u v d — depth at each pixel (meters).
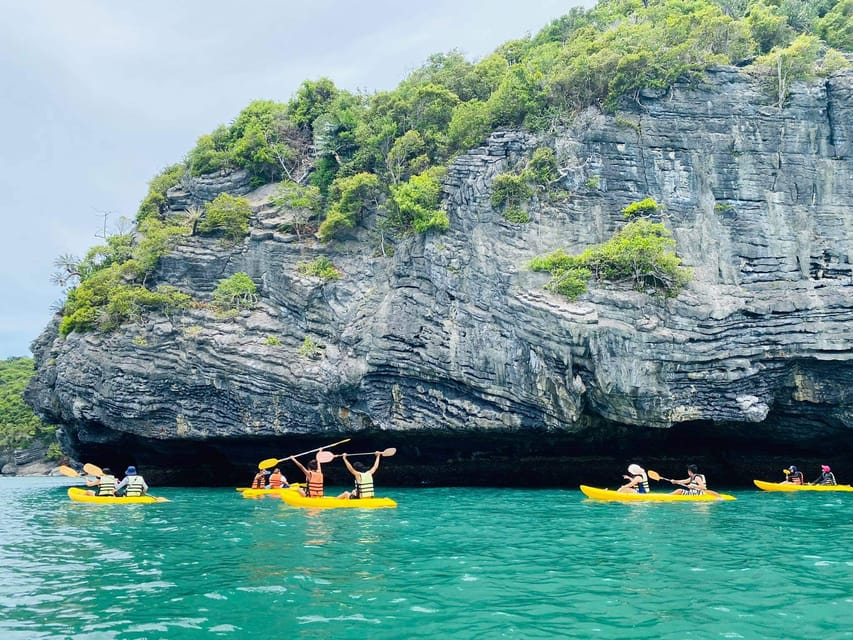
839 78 29.70
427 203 30.80
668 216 29.28
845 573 10.86
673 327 25.92
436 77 39.31
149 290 36.28
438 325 29.09
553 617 8.41
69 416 36.56
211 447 35.41
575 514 18.64
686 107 30.17
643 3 43.69
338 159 36.69
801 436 28.58
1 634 7.93
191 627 8.11
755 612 8.62
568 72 31.69
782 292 27.14
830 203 28.70
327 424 30.77
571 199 29.89
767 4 38.81
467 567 11.32
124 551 13.32
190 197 41.34
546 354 26.47
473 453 32.19
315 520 17.70
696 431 28.53
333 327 31.66
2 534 15.98
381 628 8.00
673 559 12.02
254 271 35.16
